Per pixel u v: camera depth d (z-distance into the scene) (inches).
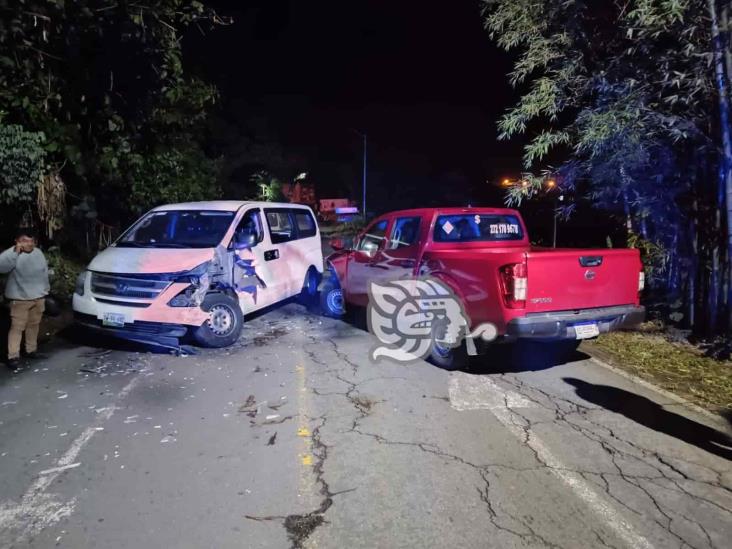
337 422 173.9
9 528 117.6
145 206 512.1
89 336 280.4
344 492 131.8
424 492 132.0
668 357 247.4
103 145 433.1
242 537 114.3
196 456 150.6
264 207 320.8
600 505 127.4
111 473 141.2
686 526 119.8
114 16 330.0
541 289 195.8
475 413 182.2
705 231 268.1
